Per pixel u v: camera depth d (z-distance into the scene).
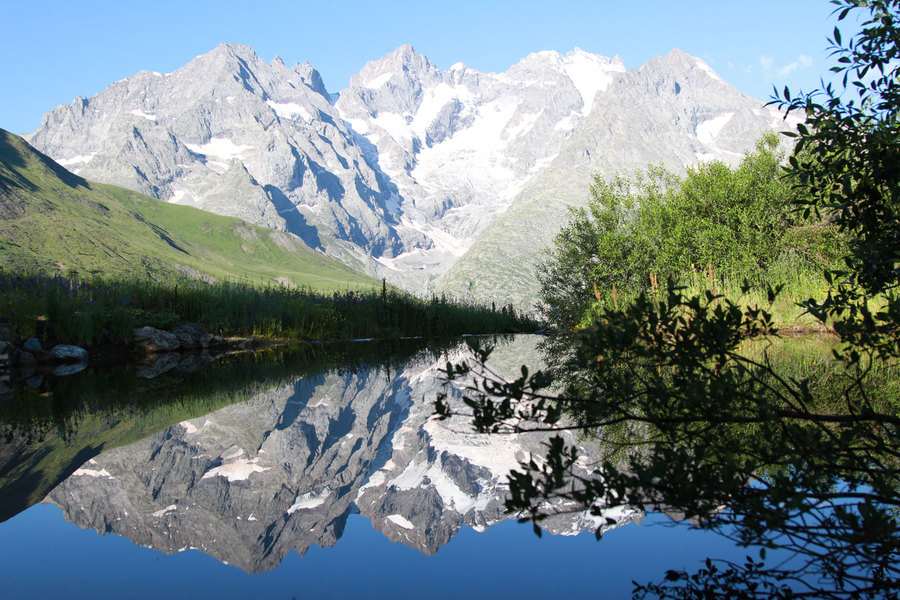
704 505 3.02
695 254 20.19
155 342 14.89
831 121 4.48
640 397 4.66
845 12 4.56
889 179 4.49
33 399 8.07
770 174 19.66
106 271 109.50
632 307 4.13
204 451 5.64
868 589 2.53
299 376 10.90
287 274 183.88
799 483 3.42
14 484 4.48
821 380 6.51
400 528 4.03
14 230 113.94
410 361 13.48
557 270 25.03
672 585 2.77
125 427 6.41
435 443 6.25
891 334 4.46
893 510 3.02
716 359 4.14
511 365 11.71
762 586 2.66
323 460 5.66
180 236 195.62
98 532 3.72
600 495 3.19
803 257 16.47
